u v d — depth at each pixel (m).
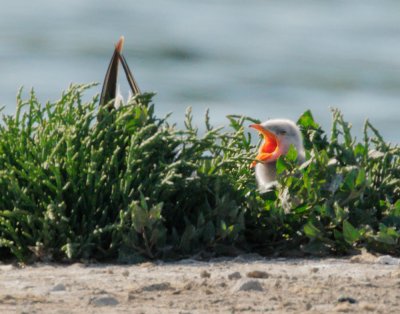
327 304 9.96
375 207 13.77
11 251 12.95
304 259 12.76
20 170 13.34
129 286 10.75
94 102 13.81
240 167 14.97
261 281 10.98
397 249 12.87
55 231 12.72
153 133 13.68
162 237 12.62
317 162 13.70
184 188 13.33
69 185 12.96
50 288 10.67
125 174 12.91
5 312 9.51
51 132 13.41
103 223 12.88
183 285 10.80
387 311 9.66
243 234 13.35
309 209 13.34
